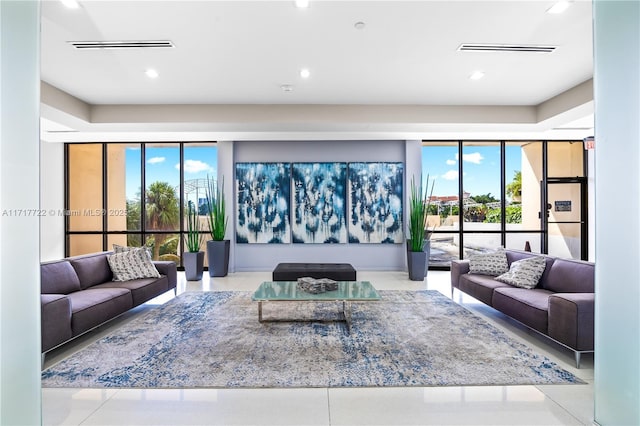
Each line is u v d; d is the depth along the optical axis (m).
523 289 3.83
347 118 5.39
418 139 6.82
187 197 7.18
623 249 1.83
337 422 2.02
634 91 1.78
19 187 1.83
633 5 1.78
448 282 6.00
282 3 2.81
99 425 2.00
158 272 4.77
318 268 5.16
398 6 2.86
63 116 4.91
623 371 1.82
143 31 3.22
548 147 7.09
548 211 7.09
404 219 7.06
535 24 3.15
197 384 2.44
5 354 1.77
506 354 2.93
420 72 4.18
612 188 1.90
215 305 4.50
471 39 3.42
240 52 3.64
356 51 3.64
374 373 2.59
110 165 7.24
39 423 1.88
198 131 5.89
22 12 1.84
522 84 4.58
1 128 1.76
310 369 2.66
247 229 7.07
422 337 3.32
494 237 7.13
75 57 3.72
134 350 3.03
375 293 3.72
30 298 1.87
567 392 2.34
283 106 5.37
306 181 7.07
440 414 2.09
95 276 4.18
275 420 2.04
